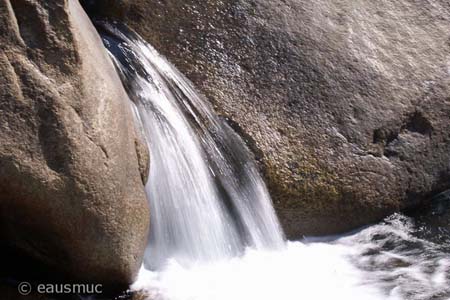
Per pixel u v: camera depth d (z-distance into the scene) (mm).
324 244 6859
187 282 5961
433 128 7535
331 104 7207
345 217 7020
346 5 7773
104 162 5398
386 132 7320
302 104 7125
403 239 6977
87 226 5336
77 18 5742
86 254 5398
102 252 5422
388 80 7516
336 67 7379
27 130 5219
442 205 7477
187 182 6309
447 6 8242
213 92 6910
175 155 6324
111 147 5457
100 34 6781
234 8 7352
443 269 6535
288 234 6863
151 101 6434
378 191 7129
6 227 5445
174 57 6980
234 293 5934
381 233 7039
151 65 6746
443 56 7883
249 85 7055
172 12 7168
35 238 5434
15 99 5238
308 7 7602
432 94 7617
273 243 6645
